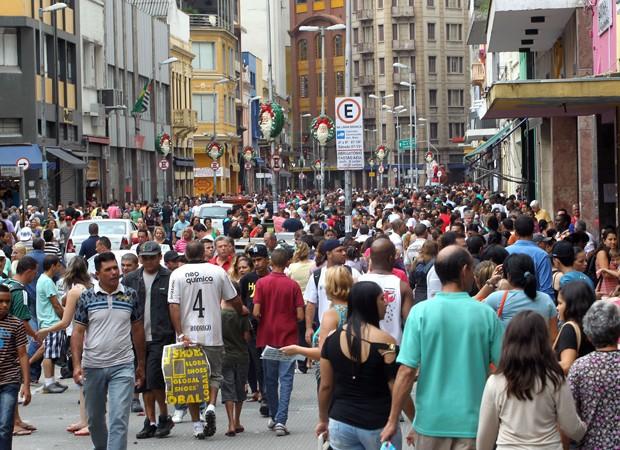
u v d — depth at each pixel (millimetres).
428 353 13648
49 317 29766
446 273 13859
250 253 25953
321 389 14328
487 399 12398
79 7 104375
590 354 12797
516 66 91000
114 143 115562
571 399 12258
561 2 48406
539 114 45406
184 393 22422
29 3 91750
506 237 34969
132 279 23141
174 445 22297
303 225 52750
